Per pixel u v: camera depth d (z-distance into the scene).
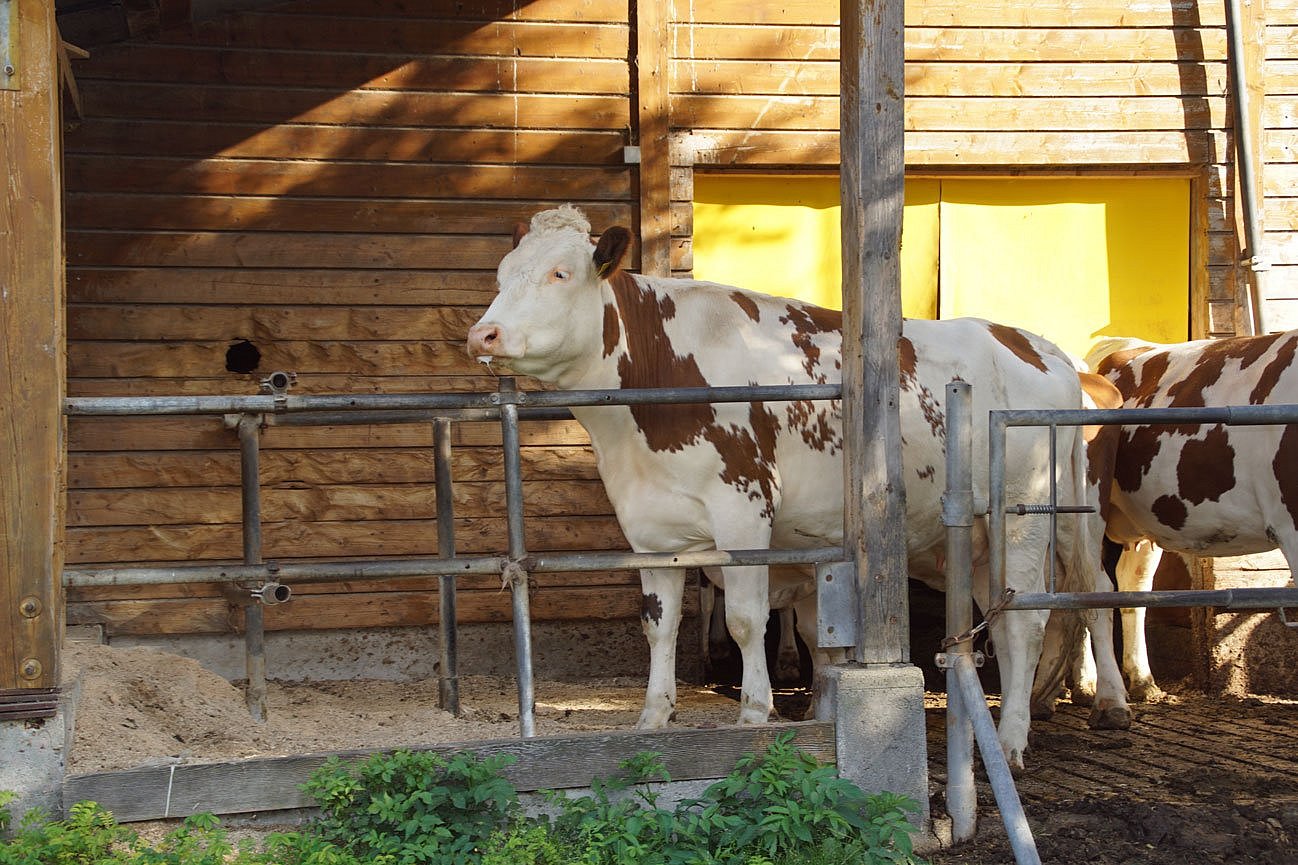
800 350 5.13
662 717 4.84
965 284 7.42
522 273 4.61
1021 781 5.01
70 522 6.52
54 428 3.65
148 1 6.15
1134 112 7.30
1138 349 7.05
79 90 6.54
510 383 4.17
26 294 3.64
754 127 7.05
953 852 4.19
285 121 6.75
